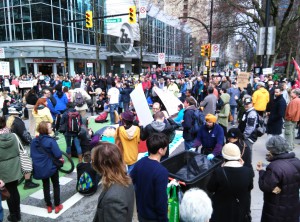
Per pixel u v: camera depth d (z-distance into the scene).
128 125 4.88
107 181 2.32
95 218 2.39
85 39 38.97
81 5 37.50
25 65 32.81
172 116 7.79
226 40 27.88
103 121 12.39
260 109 9.30
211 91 9.21
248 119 5.52
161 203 2.83
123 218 2.21
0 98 11.51
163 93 7.84
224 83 12.46
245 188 3.00
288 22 20.08
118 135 4.91
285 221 3.05
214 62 21.59
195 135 6.43
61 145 8.81
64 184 6.05
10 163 4.16
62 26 34.53
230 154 3.09
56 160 4.59
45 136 4.53
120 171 2.36
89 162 5.56
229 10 21.66
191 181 3.64
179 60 78.62
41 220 4.55
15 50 31.62
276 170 3.00
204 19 28.59
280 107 7.14
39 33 31.91
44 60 32.78
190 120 6.38
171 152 8.17
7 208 5.03
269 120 7.49
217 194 3.09
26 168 4.42
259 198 5.07
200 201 2.37
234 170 3.01
